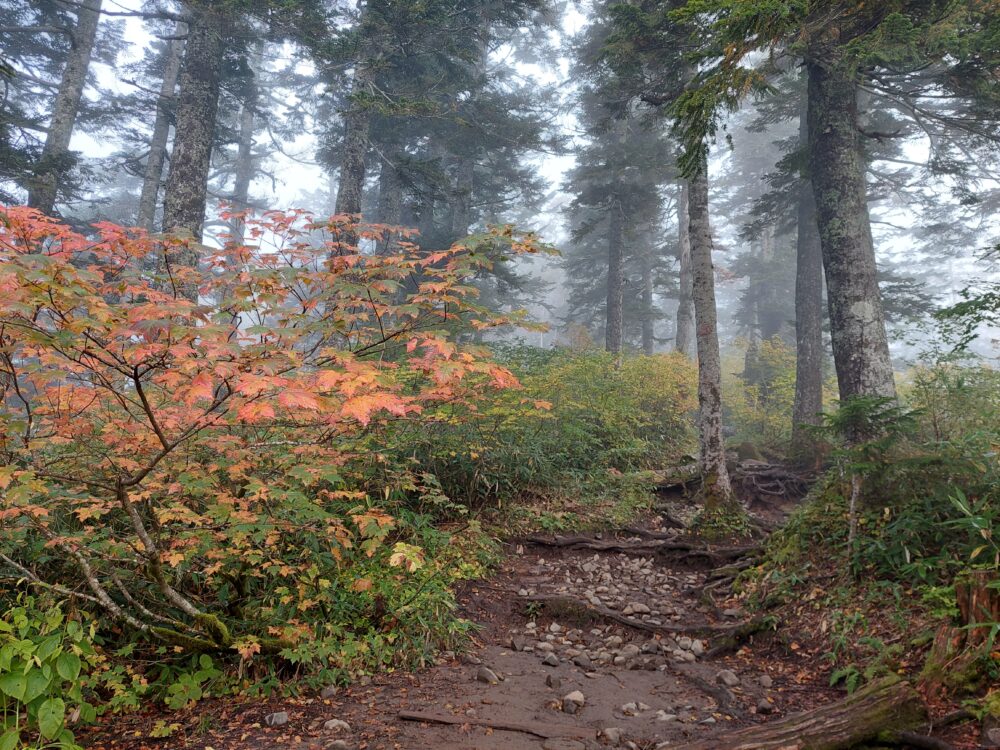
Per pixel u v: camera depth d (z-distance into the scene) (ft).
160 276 12.80
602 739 11.96
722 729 12.34
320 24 39.19
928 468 17.66
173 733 12.47
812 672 14.79
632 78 37.99
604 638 18.78
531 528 27.04
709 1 19.86
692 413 65.98
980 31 23.90
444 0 43.34
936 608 13.83
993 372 20.76
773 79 54.95
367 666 15.25
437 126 63.62
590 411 39.93
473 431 28.09
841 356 26.73
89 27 58.29
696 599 21.72
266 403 9.53
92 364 10.50
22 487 10.96
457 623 17.61
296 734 12.22
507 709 13.32
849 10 23.86
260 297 11.57
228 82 66.13
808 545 20.15
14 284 8.67
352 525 20.02
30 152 51.62
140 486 13.55
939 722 10.29
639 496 33.58
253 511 15.89
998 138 32.17
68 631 11.25
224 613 16.15
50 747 10.84
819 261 51.21
